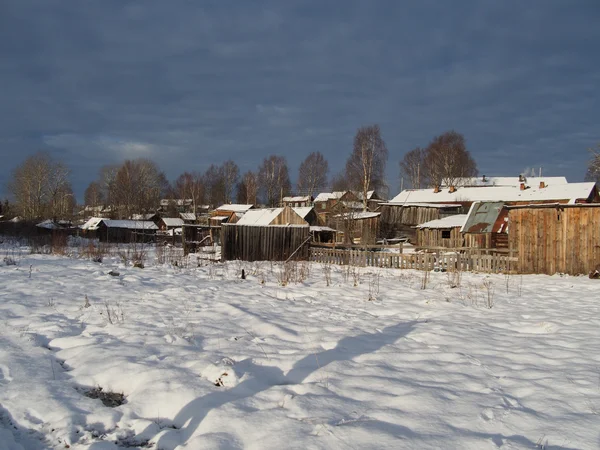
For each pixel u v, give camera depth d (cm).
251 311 945
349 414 446
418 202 5012
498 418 430
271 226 2441
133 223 6138
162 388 520
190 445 396
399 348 675
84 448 411
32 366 605
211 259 2398
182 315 903
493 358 623
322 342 707
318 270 1867
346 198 5594
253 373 561
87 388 547
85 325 830
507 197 4672
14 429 453
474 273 1775
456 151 6166
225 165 9200
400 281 1497
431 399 474
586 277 1574
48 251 2722
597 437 387
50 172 7244
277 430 412
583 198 4300
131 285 1309
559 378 534
